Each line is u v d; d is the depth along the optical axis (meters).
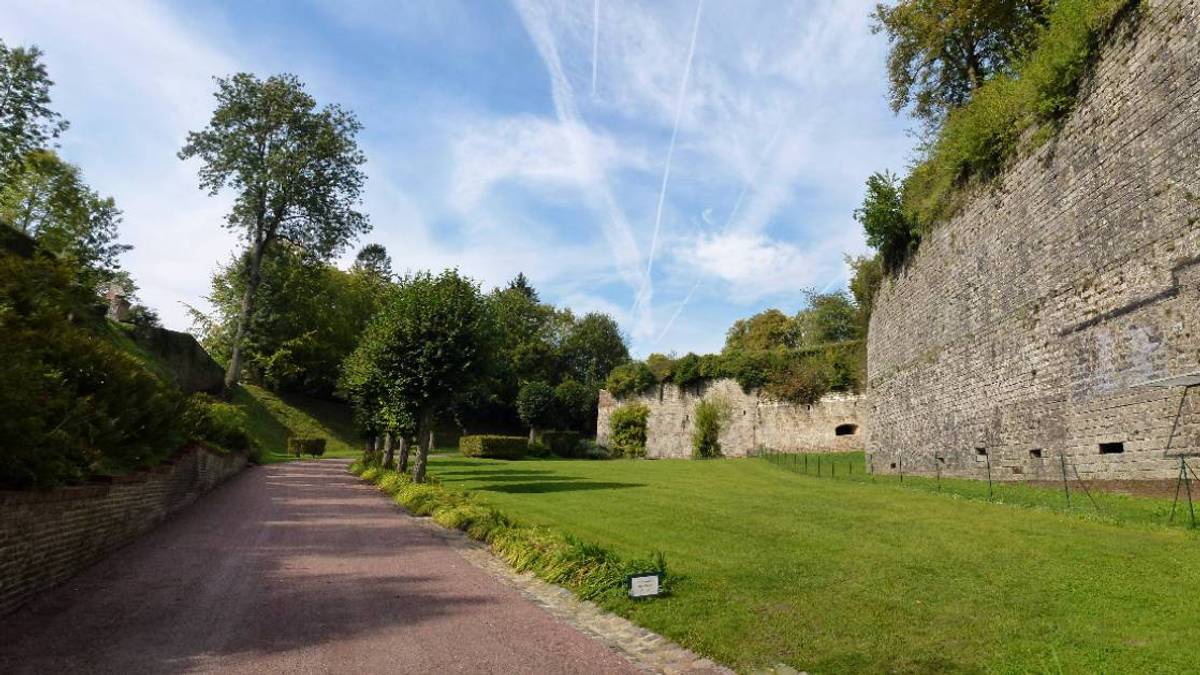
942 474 19.91
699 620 5.84
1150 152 11.49
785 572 7.35
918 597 6.19
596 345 72.19
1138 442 11.61
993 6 21.91
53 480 6.80
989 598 6.04
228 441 23.08
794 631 5.43
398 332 18.55
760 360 40.94
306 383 50.72
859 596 6.31
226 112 35.75
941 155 19.58
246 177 35.97
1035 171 15.13
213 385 35.91
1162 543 7.90
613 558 7.61
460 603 6.69
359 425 30.19
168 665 4.71
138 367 11.73
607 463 32.12
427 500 14.22
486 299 19.95
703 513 12.20
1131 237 11.91
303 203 37.41
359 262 76.56
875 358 26.59
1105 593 5.97
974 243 18.11
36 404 7.14
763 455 36.59
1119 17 12.38
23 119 28.28
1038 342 14.84
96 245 34.72
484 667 4.84
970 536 9.04
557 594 7.14
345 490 19.22
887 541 8.94
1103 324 12.62
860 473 23.61
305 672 4.64
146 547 9.32
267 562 8.52
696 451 42.09
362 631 5.64
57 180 31.92
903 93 26.12
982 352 17.52
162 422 12.00
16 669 4.54
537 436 53.34
